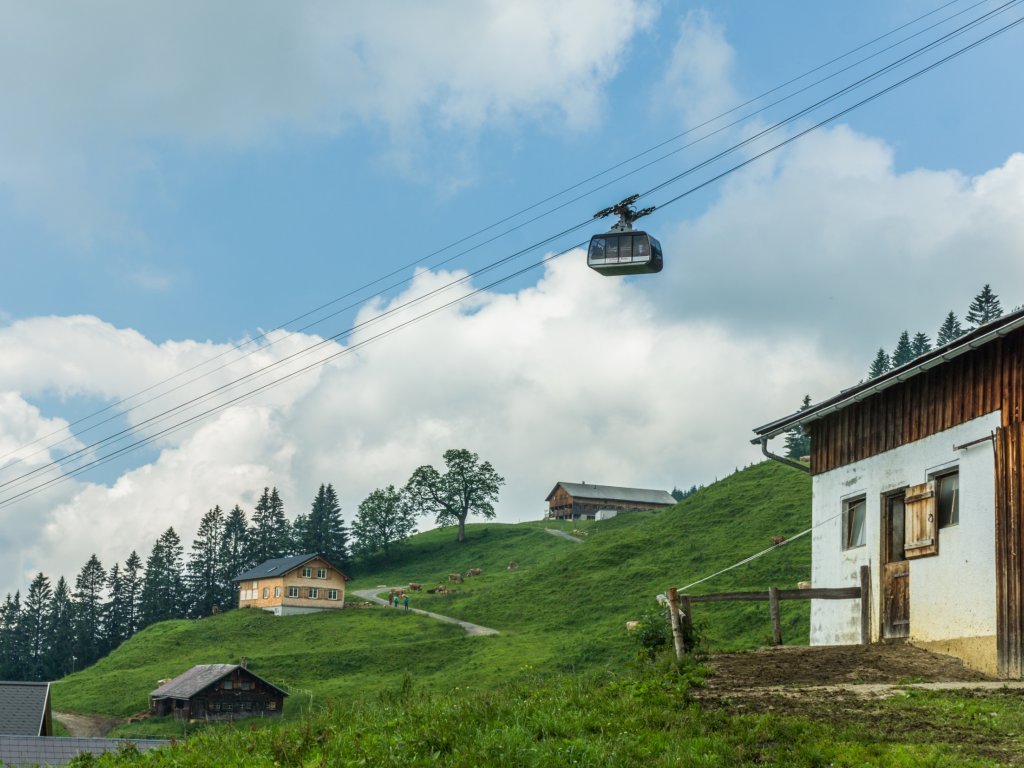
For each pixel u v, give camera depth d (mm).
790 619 58312
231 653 97625
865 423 26312
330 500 173000
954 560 21984
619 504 188375
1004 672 19734
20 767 26500
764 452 29750
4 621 159500
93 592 161750
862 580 25156
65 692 88062
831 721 14203
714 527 92125
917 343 184000
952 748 12586
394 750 13609
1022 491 19922
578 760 12719
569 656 67875
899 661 20578
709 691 17078
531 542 151000
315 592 116062
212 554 171375
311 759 14109
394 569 152875
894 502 25125
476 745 13398
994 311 168125
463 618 94438
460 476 162375
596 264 29281
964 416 22203
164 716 76812
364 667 81375
